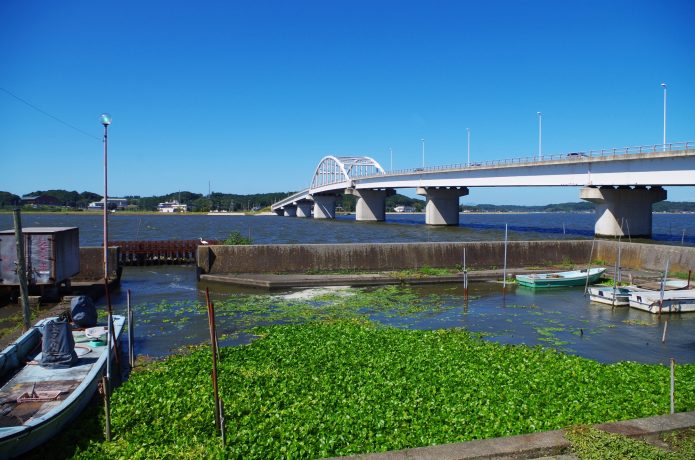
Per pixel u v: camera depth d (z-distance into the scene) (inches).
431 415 483.2
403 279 1438.2
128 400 543.8
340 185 5334.6
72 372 570.3
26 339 646.5
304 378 601.3
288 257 1568.7
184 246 1886.1
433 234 3297.2
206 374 620.1
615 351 815.1
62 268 1092.5
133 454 421.7
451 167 3344.0
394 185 4367.6
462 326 969.5
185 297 1262.3
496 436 425.1
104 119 1141.1
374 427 455.8
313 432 450.3
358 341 775.1
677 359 776.3
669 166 1961.1
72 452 437.1
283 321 995.3
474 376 601.3
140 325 969.5
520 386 565.9
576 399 519.8
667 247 1562.5
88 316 765.3
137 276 1617.9
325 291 1330.0
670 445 376.8
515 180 2783.0
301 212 7859.3
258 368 643.5
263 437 443.5
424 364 653.9
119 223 5639.8
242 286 1401.3
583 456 353.1
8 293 1065.5
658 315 1049.5
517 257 1723.7
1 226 4574.3
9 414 469.4
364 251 1619.1
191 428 469.4
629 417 466.6
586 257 1786.4
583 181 2359.7
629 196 2501.2
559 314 1076.5
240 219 7032.5
